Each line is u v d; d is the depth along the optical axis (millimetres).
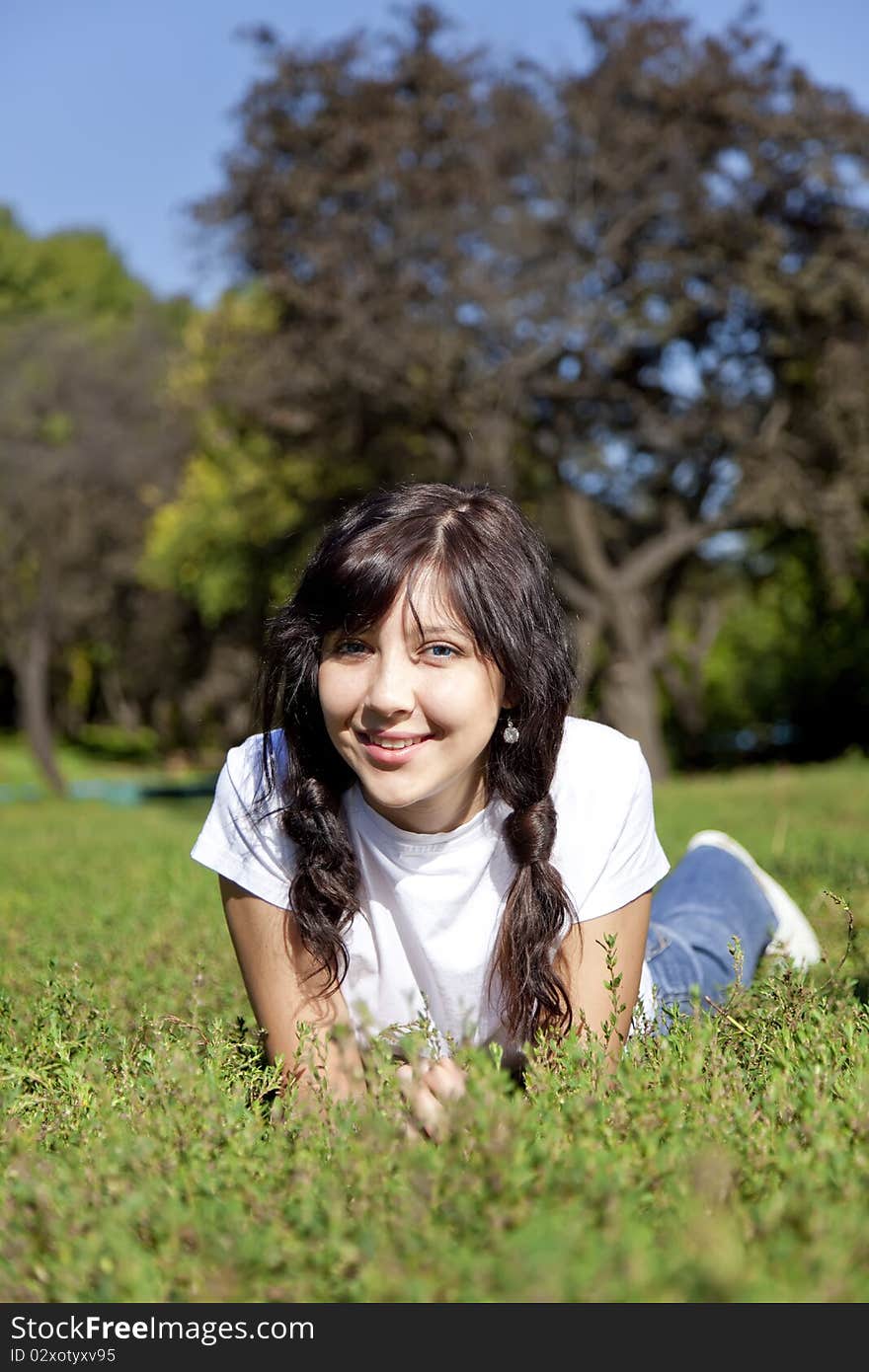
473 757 2418
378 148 18625
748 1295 1307
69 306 45562
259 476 26641
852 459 21344
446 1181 1617
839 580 23375
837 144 19859
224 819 2746
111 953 4176
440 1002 2693
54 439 26969
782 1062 2170
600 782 2686
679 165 19703
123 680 49938
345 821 2656
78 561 28812
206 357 23516
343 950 2641
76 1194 1709
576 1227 1426
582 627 23281
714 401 21641
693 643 34906
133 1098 2098
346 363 19156
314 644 2457
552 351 19984
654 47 20078
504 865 2629
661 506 24016
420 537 2334
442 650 2342
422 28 19453
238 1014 3203
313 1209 1626
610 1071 2254
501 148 19297
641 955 2781
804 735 32938
